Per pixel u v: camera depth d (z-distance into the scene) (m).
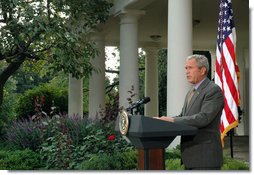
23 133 12.88
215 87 4.87
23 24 13.12
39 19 13.26
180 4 11.38
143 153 4.58
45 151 11.41
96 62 18.81
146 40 23.72
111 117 11.91
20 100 22.77
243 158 11.73
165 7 16.69
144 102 4.87
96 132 11.40
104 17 15.60
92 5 15.19
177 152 10.07
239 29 20.69
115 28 19.34
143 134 4.35
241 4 15.99
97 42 18.81
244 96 22.22
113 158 9.92
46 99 22.92
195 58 5.00
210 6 16.36
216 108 4.79
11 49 14.31
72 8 15.10
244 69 22.31
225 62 9.62
